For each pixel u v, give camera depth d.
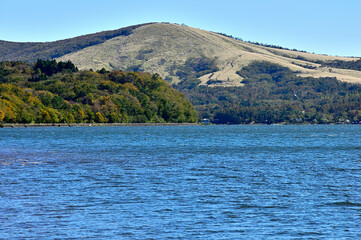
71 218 44.22
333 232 40.44
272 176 69.00
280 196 53.78
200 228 41.38
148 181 63.97
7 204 49.34
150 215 45.31
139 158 95.38
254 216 45.12
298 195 54.38
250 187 59.50
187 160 91.38
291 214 45.84
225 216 45.09
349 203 50.34
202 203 50.22
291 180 65.12
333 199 52.22
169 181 64.06
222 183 62.50
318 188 58.81
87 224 42.34
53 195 54.00
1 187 58.88
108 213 45.97
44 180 64.44
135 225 42.12
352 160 92.75
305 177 68.06
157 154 105.31
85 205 49.09
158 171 74.06
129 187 59.28
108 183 62.22
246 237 39.16
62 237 39.03
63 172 72.44
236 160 91.81
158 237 39.12
